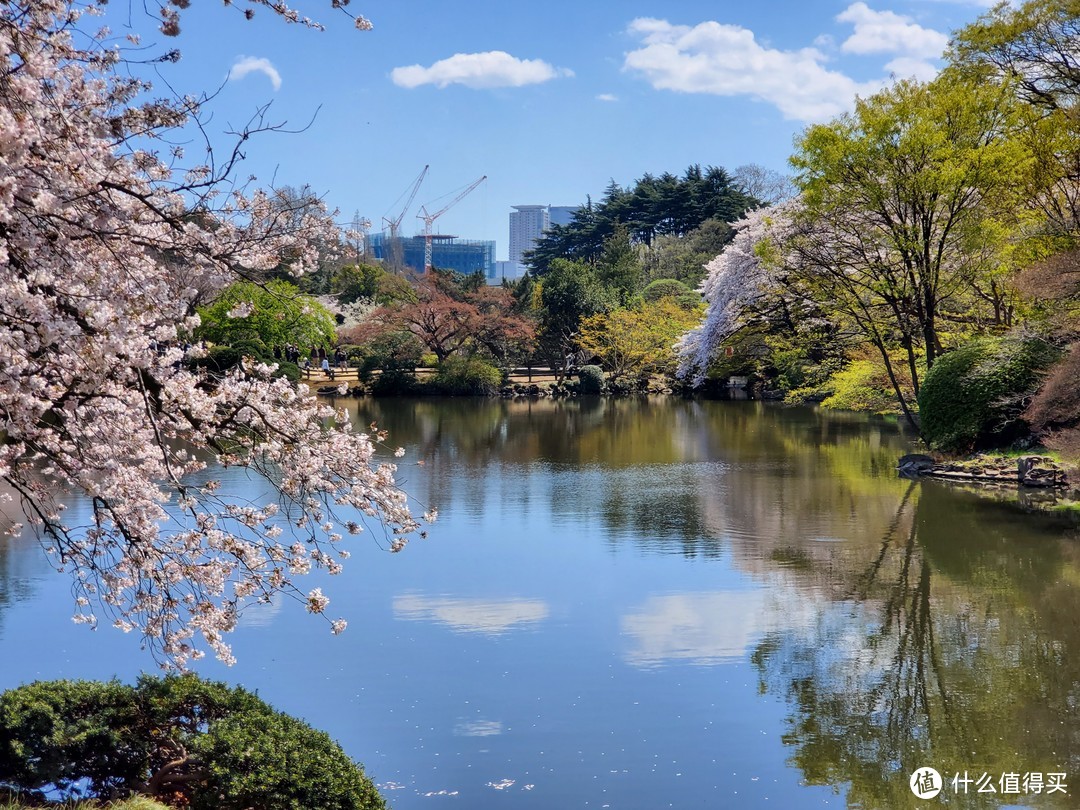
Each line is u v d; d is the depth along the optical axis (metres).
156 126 5.75
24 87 4.83
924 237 23.00
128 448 6.38
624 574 13.21
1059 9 24.20
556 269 53.28
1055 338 21.00
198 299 6.47
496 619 11.23
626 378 49.78
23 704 6.37
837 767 7.60
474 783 7.33
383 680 9.34
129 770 6.38
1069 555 13.96
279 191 6.24
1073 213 22.30
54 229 5.32
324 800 5.91
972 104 22.02
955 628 10.84
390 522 6.96
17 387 5.14
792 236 26.30
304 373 48.25
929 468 21.30
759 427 32.22
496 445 27.67
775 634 10.68
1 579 12.68
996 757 7.75
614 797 7.10
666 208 76.12
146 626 6.55
